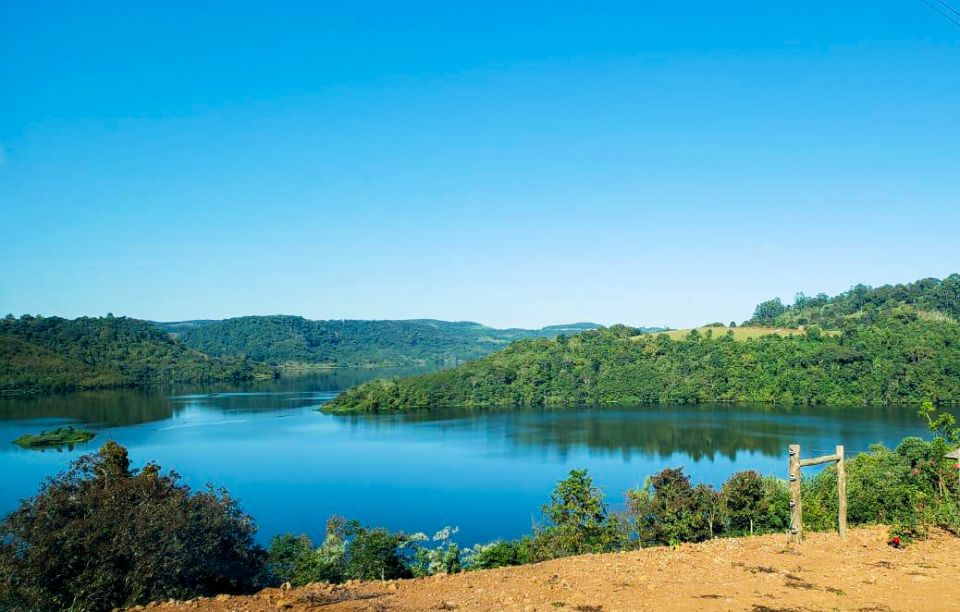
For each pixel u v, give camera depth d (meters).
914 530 16.38
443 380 178.25
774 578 12.35
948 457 18.45
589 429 122.81
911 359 136.50
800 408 136.75
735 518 43.56
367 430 133.75
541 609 10.64
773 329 187.38
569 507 39.25
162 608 10.96
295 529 68.00
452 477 90.44
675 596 11.26
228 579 18.62
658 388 156.88
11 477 86.81
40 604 15.04
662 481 46.84
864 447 91.06
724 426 116.50
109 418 147.12
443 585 12.56
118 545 15.73
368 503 78.50
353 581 13.21
